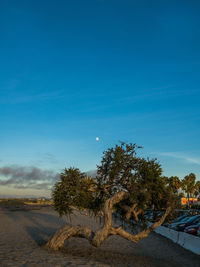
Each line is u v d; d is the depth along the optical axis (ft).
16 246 45.78
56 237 45.73
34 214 161.27
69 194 43.27
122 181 45.65
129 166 45.88
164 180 45.19
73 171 44.45
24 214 157.89
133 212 43.45
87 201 45.24
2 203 334.85
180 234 64.08
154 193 45.06
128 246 57.77
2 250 39.68
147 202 45.06
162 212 47.73
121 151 45.52
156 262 41.96
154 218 47.29
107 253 46.98
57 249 45.06
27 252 39.27
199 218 77.30
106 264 35.22
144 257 45.93
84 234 44.52
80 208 44.93
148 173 44.32
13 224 96.12
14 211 198.59
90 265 32.86
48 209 239.30
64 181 43.78
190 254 51.72
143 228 45.55
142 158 45.93
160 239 70.95
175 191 47.03
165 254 50.78
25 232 73.05
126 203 46.88
